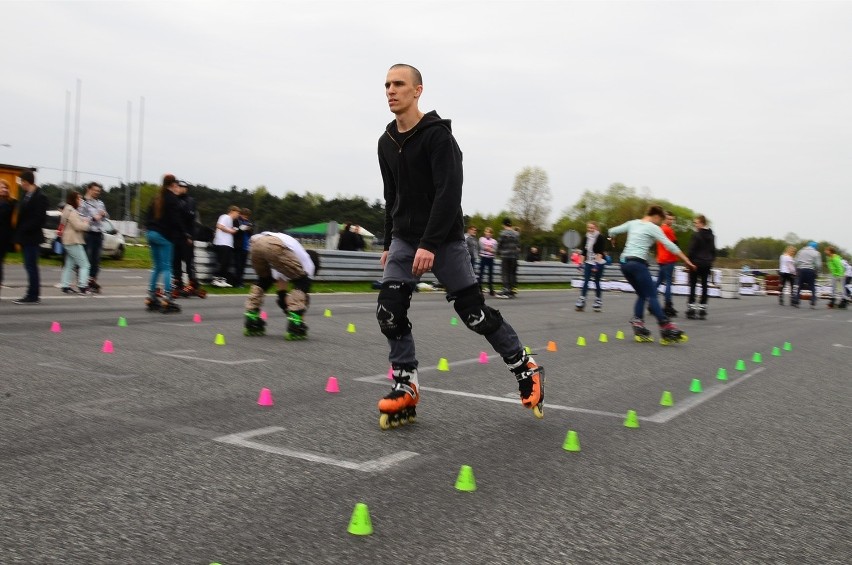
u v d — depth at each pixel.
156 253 10.91
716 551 2.85
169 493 3.18
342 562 2.55
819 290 38.53
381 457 3.88
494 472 3.71
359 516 2.83
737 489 3.66
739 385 6.98
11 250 11.84
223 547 2.64
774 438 4.82
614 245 10.96
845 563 2.81
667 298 15.12
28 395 4.92
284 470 3.57
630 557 2.73
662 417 5.30
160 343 7.68
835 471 4.09
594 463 3.98
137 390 5.26
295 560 2.55
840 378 7.77
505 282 20.59
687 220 89.62
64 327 8.55
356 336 9.28
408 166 4.36
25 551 2.53
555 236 63.44
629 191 88.38
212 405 4.92
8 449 3.71
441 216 4.23
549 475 3.71
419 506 3.16
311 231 60.88
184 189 13.84
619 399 5.92
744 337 11.90
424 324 11.45
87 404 4.75
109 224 25.61
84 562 2.46
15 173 24.66
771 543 2.96
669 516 3.21
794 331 13.55
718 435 4.83
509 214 67.12
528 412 5.22
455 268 4.49
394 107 4.33
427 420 4.82
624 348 9.54
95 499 3.06
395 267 4.52
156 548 2.61
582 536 2.91
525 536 2.88
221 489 3.26
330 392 5.57
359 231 21.72
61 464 3.50
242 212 16.45
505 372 7.01
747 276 33.94
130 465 3.54
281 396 5.34
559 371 7.29
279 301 8.84
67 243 13.11
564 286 30.16
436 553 2.66
